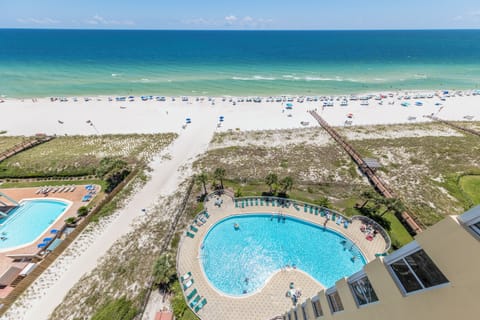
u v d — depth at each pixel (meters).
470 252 3.84
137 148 50.81
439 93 84.88
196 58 150.75
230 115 69.12
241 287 24.64
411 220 30.20
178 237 28.97
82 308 22.47
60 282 25.20
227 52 175.38
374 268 6.95
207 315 21.86
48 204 35.38
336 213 31.83
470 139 51.72
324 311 10.55
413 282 5.38
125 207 34.78
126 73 113.81
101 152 48.69
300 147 50.50
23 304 23.33
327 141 53.09
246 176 40.22
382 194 35.50
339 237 29.69
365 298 7.52
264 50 187.12
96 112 69.69
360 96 84.25
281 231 30.72
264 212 32.59
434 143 49.91
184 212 32.69
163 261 23.91
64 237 30.14
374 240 28.61
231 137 56.19
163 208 34.25
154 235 29.53
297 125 63.28
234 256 27.77
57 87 91.69
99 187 38.81
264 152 48.66
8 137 54.84
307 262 27.27
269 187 37.16
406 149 48.03
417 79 108.25
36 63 128.62
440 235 4.60
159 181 40.66
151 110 71.81
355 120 65.69
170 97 83.31
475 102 76.94
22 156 46.25
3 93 83.19
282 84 101.25
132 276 24.80
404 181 38.91
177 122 64.62
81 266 26.73
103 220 32.31
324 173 41.12
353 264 27.00
